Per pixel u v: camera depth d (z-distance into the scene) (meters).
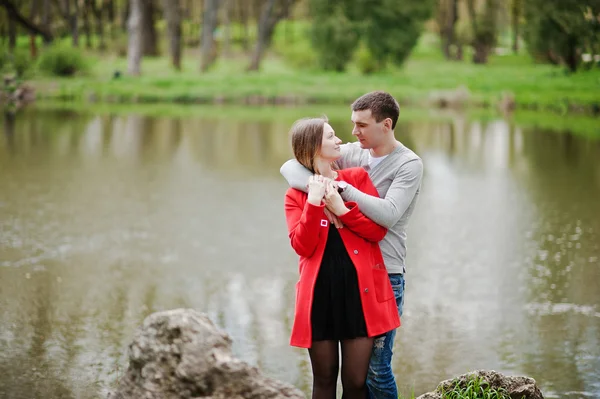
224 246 11.44
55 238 11.65
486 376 5.12
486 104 41.00
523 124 30.88
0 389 6.40
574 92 41.78
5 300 8.73
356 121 4.20
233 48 69.00
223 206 14.41
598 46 49.41
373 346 4.27
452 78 50.69
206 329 3.30
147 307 8.62
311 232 3.83
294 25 77.88
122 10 66.12
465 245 11.63
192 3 74.69
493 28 63.34
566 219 13.45
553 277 9.94
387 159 4.23
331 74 56.06
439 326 8.18
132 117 32.38
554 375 6.89
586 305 8.82
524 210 14.22
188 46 71.50
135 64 50.72
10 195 14.98
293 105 41.00
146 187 16.28
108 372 6.80
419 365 7.12
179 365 3.23
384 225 3.94
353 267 3.91
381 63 58.38
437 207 14.55
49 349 7.32
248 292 9.24
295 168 4.05
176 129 27.91
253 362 7.11
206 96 42.72
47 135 25.03
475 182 17.36
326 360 4.00
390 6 56.91
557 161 20.55
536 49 51.34
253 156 21.25
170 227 12.59
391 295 4.05
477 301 9.00
